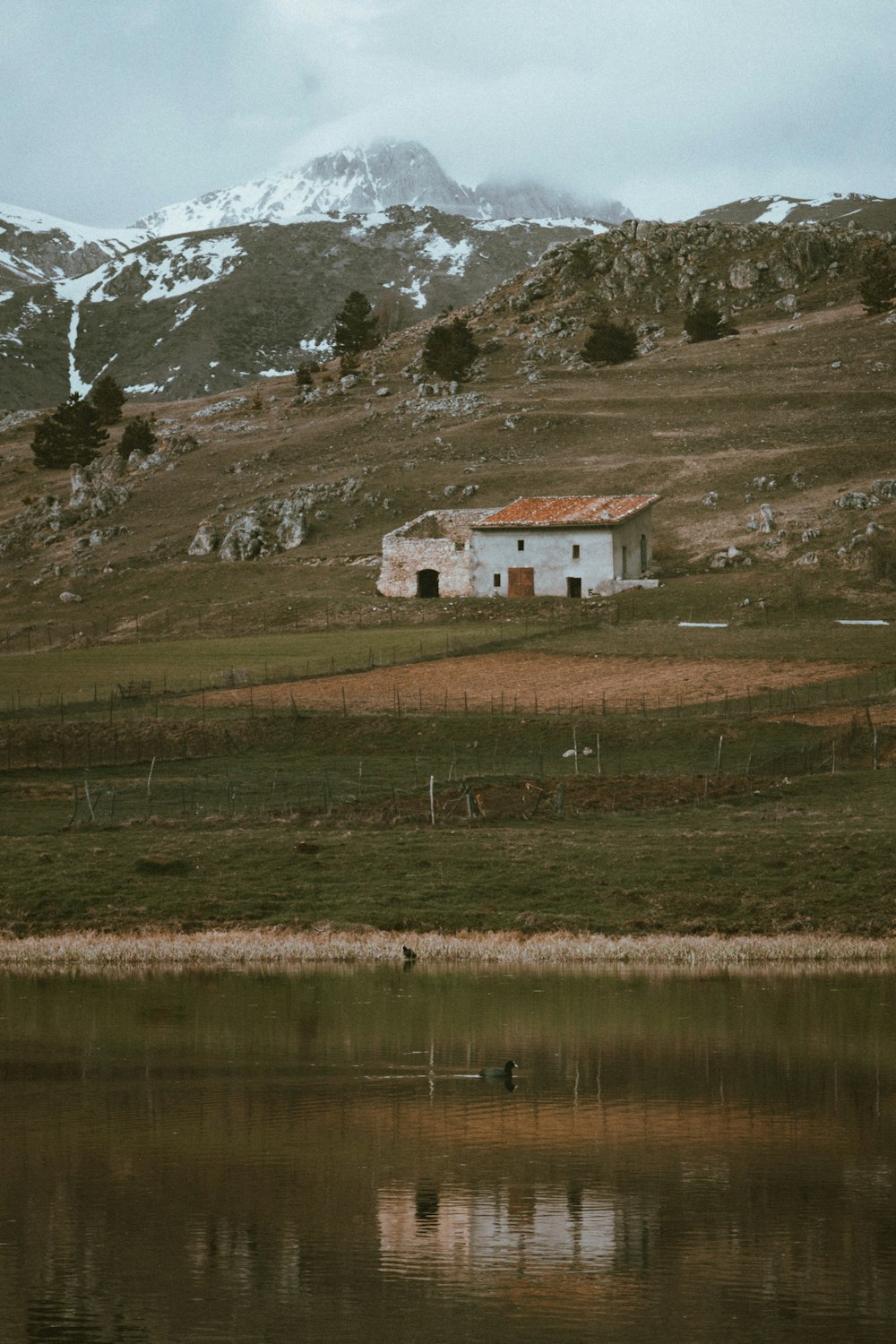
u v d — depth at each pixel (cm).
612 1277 2308
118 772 8231
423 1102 3322
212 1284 2283
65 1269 2355
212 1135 3056
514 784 7475
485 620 13300
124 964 5012
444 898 5834
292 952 5103
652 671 10212
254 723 9050
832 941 5272
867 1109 3262
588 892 5856
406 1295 2247
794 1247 2439
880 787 7275
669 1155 2941
